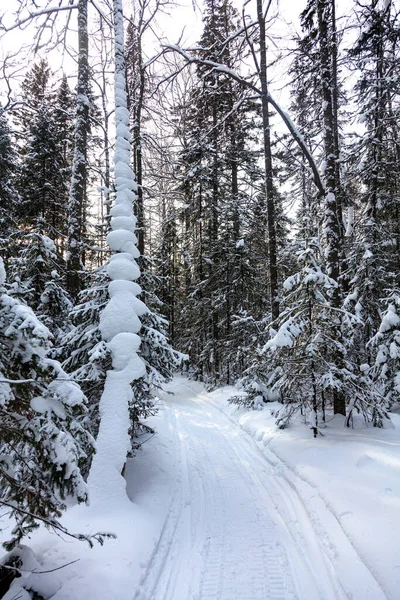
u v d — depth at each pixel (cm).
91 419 635
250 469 746
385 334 974
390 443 693
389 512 448
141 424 786
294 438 820
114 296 632
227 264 1952
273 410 1048
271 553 448
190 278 2803
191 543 479
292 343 814
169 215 1967
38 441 323
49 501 329
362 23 931
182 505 595
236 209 1934
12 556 347
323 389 817
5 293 330
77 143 948
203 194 2131
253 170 1947
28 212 1561
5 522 502
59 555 405
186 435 1027
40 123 1543
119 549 419
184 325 2727
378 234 1351
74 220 937
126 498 537
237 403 1265
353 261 1384
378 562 368
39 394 338
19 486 317
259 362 1196
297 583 388
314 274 841
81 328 674
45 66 1567
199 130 1423
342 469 611
